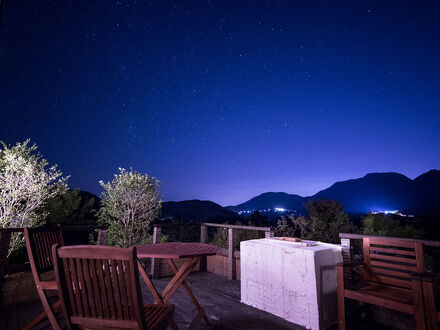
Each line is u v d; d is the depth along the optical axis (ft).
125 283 4.03
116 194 20.33
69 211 24.14
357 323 8.68
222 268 15.10
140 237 20.93
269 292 9.55
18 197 15.42
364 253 8.00
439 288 5.72
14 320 8.73
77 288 4.16
